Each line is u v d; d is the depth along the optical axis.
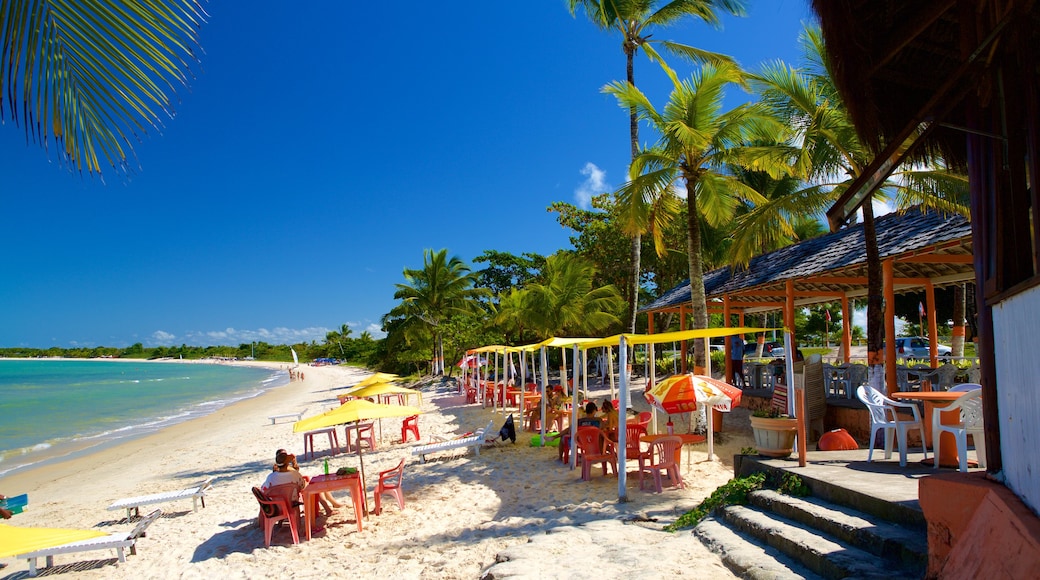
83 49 2.70
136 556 8.11
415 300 42.09
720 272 21.52
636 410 17.55
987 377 3.69
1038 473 2.97
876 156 4.09
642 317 34.56
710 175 12.84
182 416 29.95
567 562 5.73
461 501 9.47
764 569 4.84
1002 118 3.40
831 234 15.56
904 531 4.66
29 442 22.11
